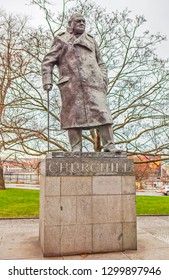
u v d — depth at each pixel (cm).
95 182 539
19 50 1378
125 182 552
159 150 1334
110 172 548
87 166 540
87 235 524
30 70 1351
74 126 575
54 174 523
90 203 532
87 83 584
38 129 1306
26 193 1872
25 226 896
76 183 530
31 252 538
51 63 609
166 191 2767
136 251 537
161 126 1320
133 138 1338
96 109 575
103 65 641
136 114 1345
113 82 1355
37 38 1309
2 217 1072
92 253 521
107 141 586
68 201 523
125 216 544
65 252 511
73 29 617
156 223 980
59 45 613
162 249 550
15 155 1325
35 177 4234
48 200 516
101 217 533
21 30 1370
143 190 3575
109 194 542
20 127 1258
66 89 591
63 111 593
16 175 4122
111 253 524
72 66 590
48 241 507
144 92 1355
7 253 532
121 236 538
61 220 516
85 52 603
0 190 2067
